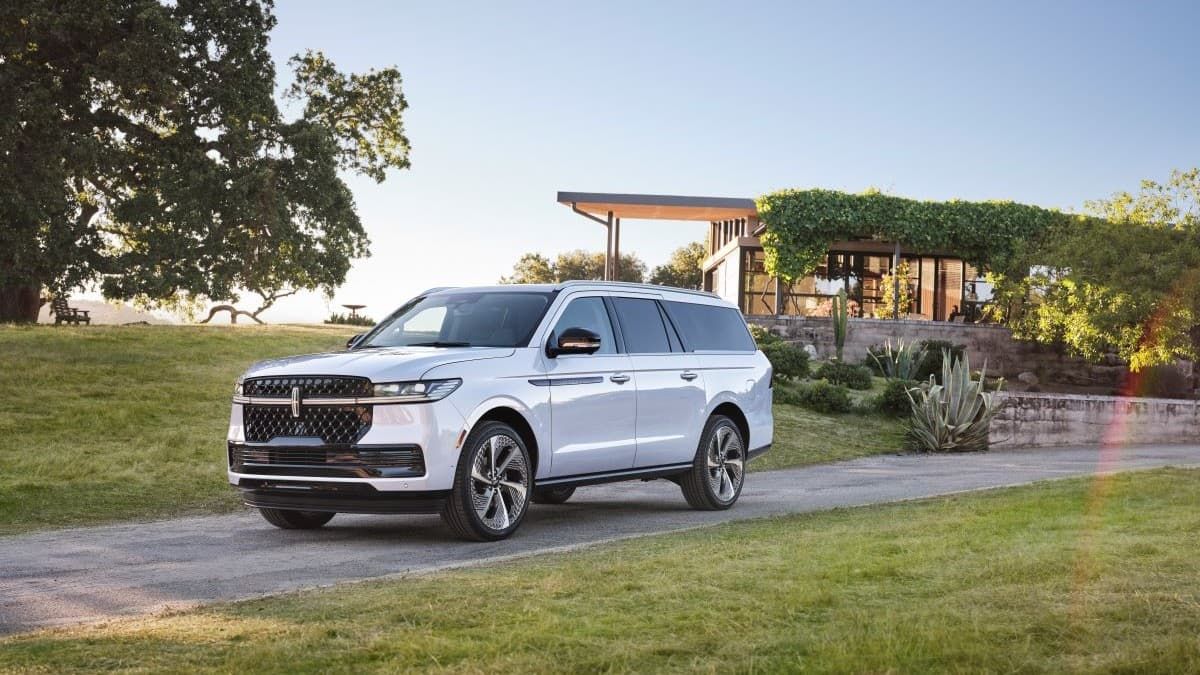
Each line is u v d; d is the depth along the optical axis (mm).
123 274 31844
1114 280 30625
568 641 4004
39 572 6832
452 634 4160
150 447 13211
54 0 28047
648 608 4594
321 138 32875
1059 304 32344
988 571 5203
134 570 6871
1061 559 5473
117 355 19547
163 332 23500
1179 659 3559
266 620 4605
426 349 8367
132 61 28594
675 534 7758
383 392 7625
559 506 10766
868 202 35594
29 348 19672
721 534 7543
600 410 8930
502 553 7453
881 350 32594
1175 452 20172
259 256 33000
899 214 35562
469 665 3648
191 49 31953
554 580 5312
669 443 9641
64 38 28062
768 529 7734
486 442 7961
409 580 5742
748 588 4996
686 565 5699
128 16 29250
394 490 7566
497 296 9086
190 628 4500
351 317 41219
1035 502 8844
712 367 10227
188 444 13641
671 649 3854
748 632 4109
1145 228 31719
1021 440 21547
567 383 8656
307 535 8539
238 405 8133
